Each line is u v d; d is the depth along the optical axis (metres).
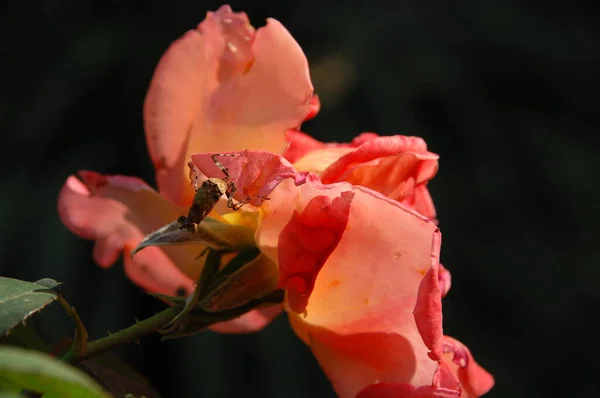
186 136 0.60
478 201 1.95
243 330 0.65
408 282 0.57
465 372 0.59
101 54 1.94
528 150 2.03
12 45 2.02
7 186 1.79
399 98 1.98
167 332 0.58
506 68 2.13
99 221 0.63
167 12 2.03
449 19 2.16
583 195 1.96
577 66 2.14
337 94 2.00
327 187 0.56
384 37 2.07
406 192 0.59
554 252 1.91
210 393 1.60
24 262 1.66
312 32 2.07
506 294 1.86
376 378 0.58
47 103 1.89
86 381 0.48
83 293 1.64
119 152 1.90
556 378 1.82
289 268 0.57
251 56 0.60
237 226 0.59
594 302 1.84
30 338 0.59
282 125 0.59
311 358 1.69
